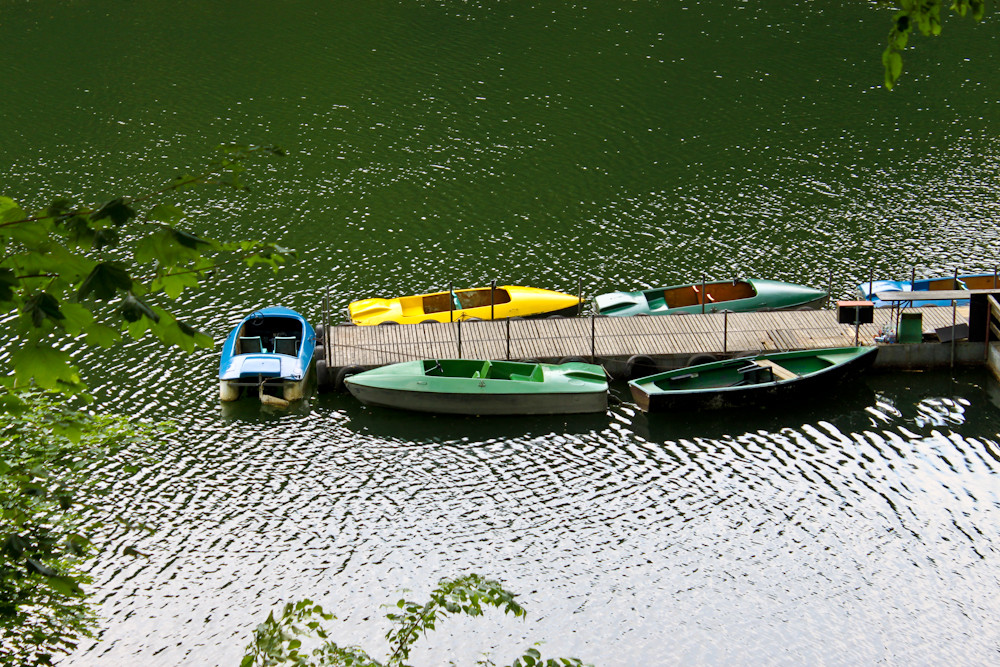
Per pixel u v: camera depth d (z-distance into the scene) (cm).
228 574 3288
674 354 4497
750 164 6309
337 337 4609
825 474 3784
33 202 5944
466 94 7269
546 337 4638
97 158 6450
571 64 7706
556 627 3100
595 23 8425
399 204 5906
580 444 3988
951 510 3584
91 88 7394
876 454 3906
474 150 6525
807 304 4884
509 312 4831
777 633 3081
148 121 6912
